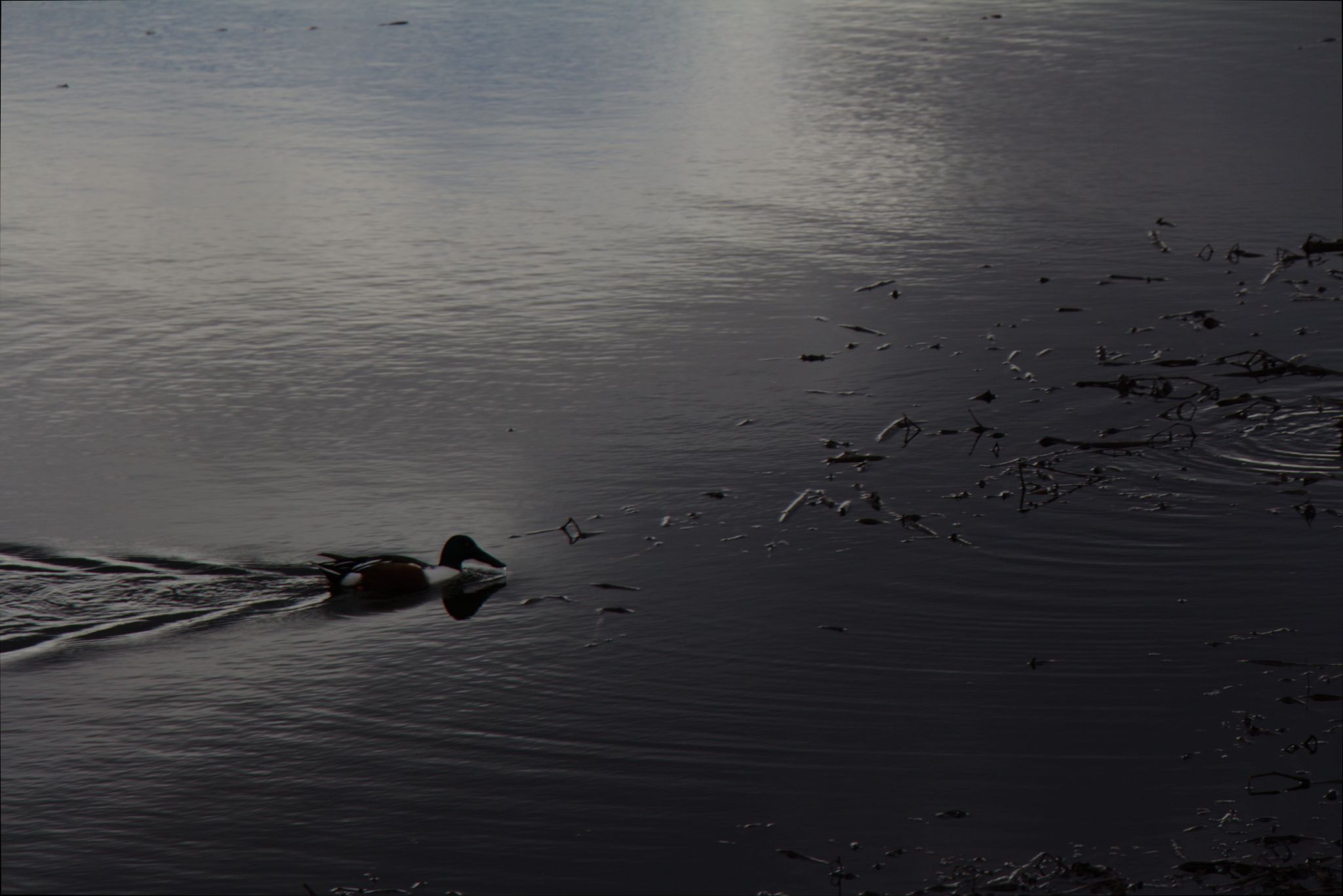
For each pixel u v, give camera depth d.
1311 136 27.14
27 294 20.30
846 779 9.34
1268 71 32.50
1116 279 20.00
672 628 11.33
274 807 9.17
